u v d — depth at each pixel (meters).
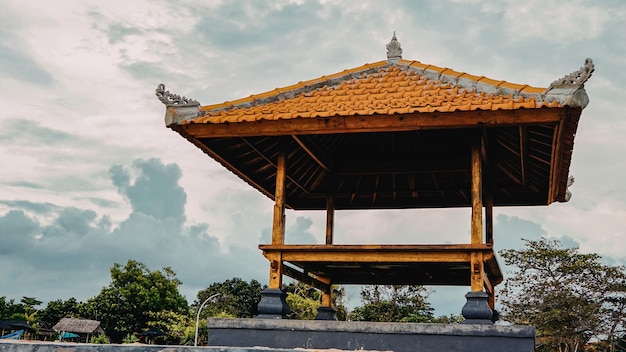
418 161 11.30
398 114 8.04
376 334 7.87
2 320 68.69
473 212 8.48
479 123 7.90
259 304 8.52
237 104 9.32
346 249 8.51
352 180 12.30
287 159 9.76
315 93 9.81
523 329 7.41
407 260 8.35
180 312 69.50
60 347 3.94
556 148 8.53
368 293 34.19
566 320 34.31
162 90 8.88
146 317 67.56
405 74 10.20
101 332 64.25
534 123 7.74
